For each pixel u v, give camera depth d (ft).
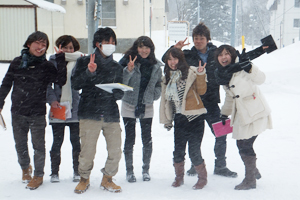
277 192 13.92
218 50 14.48
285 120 27.53
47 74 14.46
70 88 15.23
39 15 58.49
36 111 14.28
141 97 15.67
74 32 71.05
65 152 20.47
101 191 14.29
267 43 14.26
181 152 14.93
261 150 20.33
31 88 14.23
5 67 51.57
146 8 81.51
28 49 14.39
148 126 15.98
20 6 56.95
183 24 62.90
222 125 15.21
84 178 14.23
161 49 73.10
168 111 15.19
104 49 13.75
